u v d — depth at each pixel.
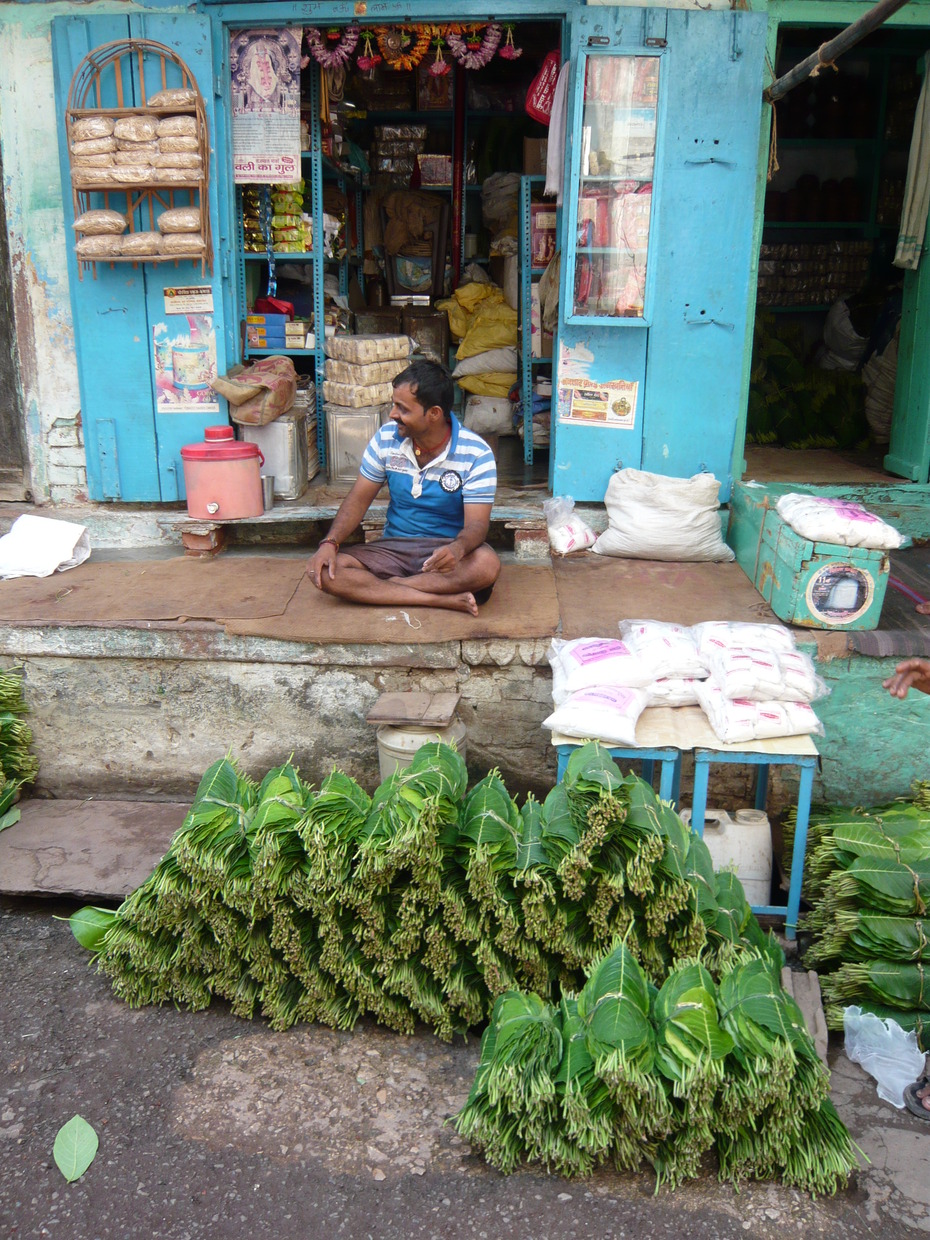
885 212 7.33
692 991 2.30
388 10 4.39
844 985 2.79
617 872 2.52
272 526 4.86
